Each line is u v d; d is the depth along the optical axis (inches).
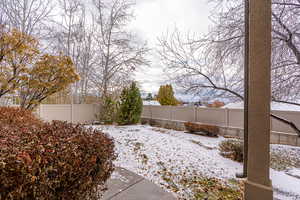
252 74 63.4
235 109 332.8
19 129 72.3
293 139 273.1
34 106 231.6
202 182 137.2
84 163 56.5
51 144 54.3
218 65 190.5
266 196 58.6
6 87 186.1
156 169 149.9
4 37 172.7
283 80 157.3
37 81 209.9
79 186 55.2
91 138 68.4
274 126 291.7
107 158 71.0
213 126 336.8
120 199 90.9
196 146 244.1
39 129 72.7
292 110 275.7
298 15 146.3
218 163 186.5
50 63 217.9
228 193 124.3
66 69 225.1
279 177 168.4
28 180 40.9
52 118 348.5
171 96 676.1
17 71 192.9
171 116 427.8
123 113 353.4
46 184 44.6
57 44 402.0
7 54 175.8
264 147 60.4
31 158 43.8
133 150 190.5
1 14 300.2
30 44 201.6
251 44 63.8
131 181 114.0
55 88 229.6
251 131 63.5
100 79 470.3
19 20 319.3
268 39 60.9
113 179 115.6
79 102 461.7
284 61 155.7
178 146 217.9
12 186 39.3
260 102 61.3
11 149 46.1
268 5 61.1
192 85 210.2
